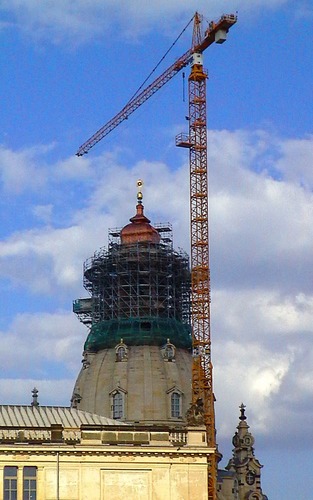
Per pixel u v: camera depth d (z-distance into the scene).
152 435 122.94
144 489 121.12
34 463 119.38
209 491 184.25
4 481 118.50
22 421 130.88
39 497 118.75
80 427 122.88
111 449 120.81
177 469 122.31
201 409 185.75
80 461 120.50
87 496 119.69
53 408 136.25
